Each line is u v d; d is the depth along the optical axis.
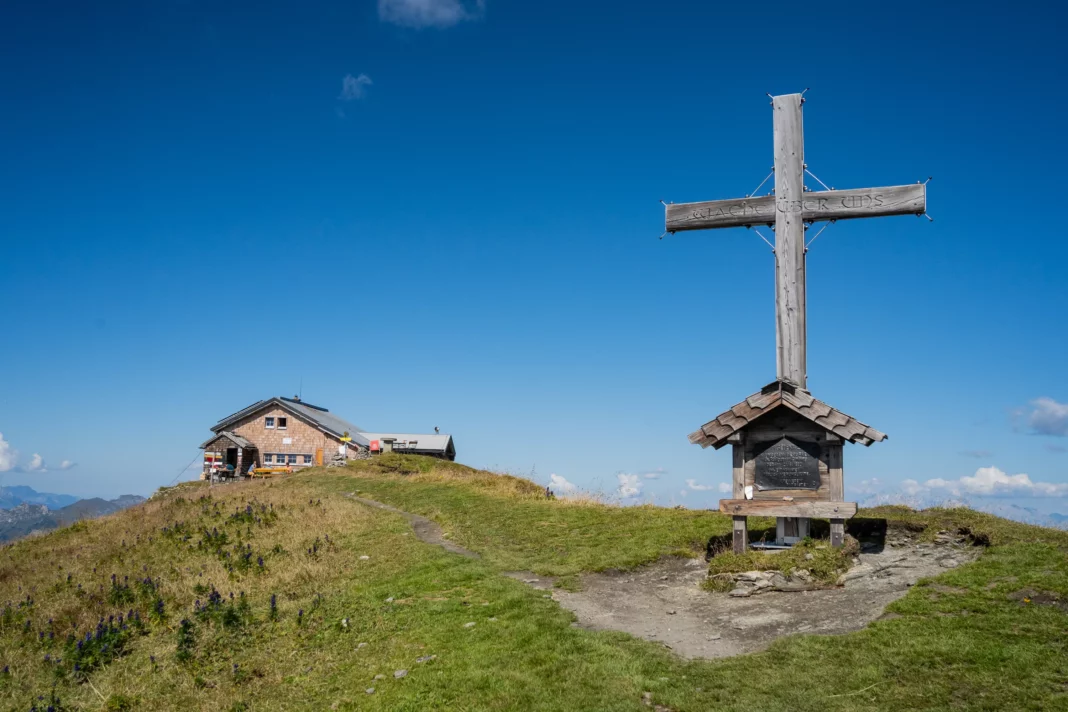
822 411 14.48
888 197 15.70
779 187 16.31
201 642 13.09
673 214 16.95
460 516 23.94
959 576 11.59
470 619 12.27
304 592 16.14
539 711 8.55
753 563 13.63
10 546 27.28
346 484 37.50
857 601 11.71
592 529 19.48
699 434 15.29
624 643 10.55
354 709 9.34
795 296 15.95
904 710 7.63
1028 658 8.41
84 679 12.52
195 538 23.69
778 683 8.63
